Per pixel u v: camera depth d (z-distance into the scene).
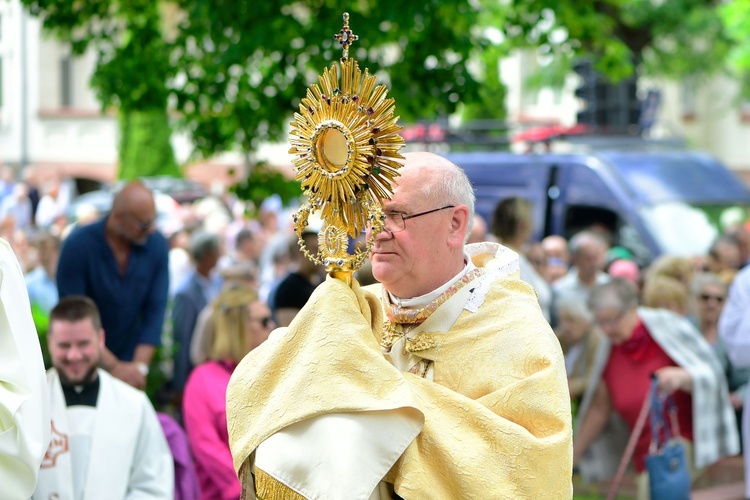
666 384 9.02
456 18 11.52
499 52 13.64
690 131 39.81
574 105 36.12
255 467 4.26
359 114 4.20
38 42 38.53
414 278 4.55
